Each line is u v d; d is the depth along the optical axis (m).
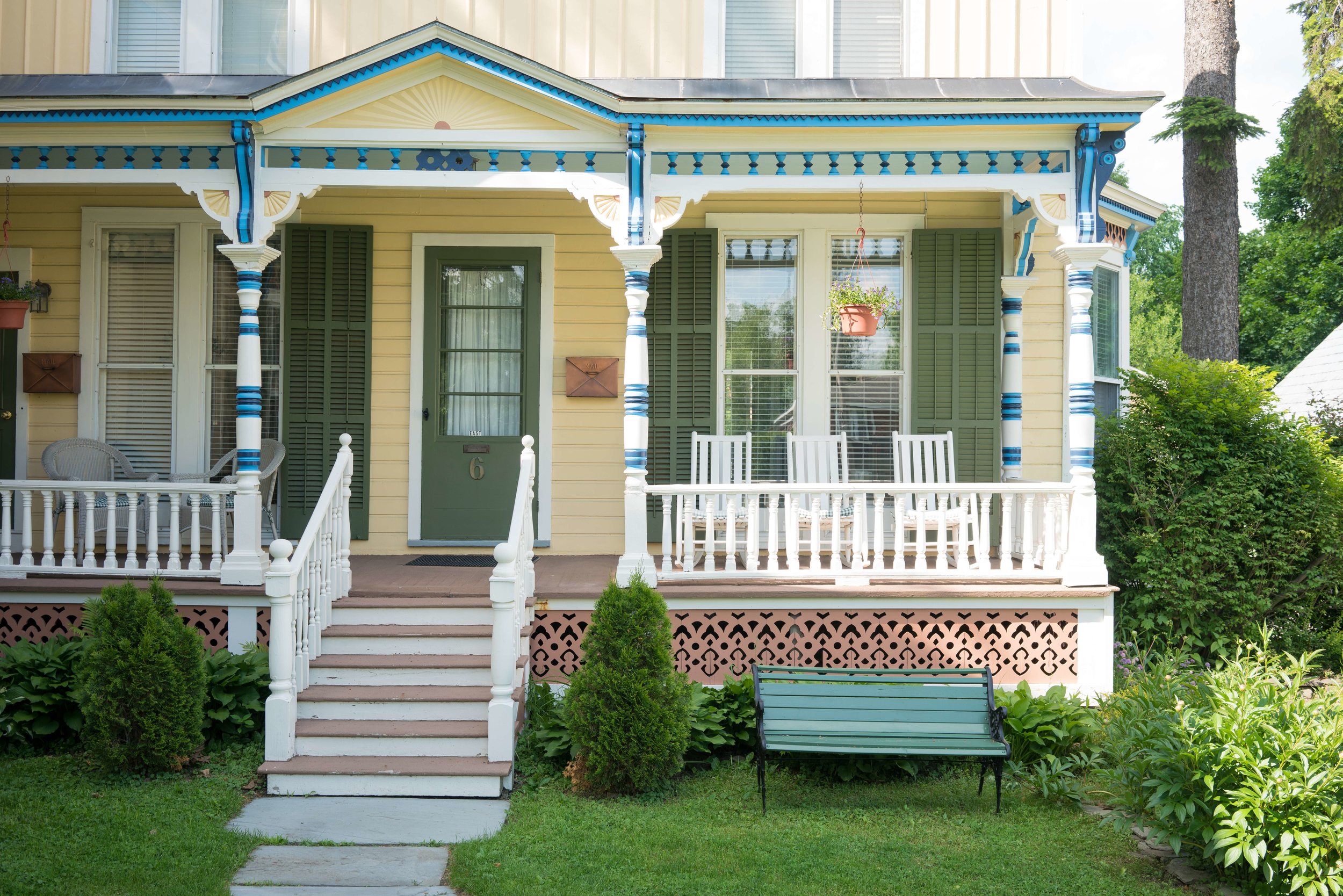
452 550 8.50
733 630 7.13
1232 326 11.52
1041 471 8.52
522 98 6.66
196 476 8.23
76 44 8.20
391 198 8.51
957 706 5.55
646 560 6.73
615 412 8.54
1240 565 7.73
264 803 5.29
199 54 8.27
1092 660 6.80
